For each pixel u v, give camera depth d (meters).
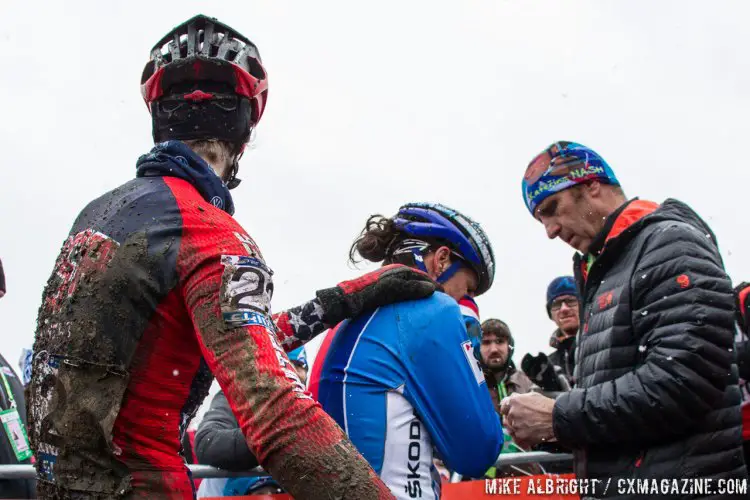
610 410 2.10
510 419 2.32
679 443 2.09
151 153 1.35
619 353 2.23
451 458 1.71
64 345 1.14
